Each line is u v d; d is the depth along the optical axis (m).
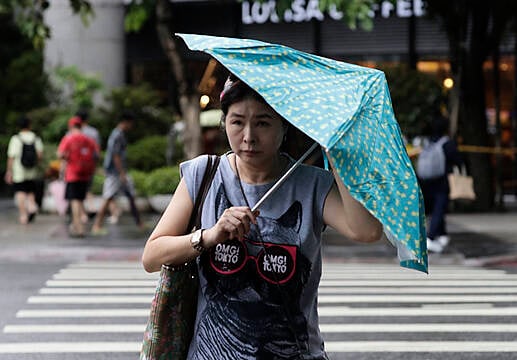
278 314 3.27
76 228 15.82
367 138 3.13
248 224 3.17
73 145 15.69
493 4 20.16
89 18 25.00
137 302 9.81
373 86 3.32
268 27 25.19
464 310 9.27
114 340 7.96
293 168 3.23
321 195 3.31
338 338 7.97
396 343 7.79
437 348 7.61
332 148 3.03
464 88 20.98
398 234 3.03
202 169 3.42
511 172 24.88
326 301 9.77
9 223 18.52
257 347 3.27
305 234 3.29
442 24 21.30
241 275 3.28
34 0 16.05
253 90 3.22
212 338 3.33
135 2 17.89
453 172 14.42
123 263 13.37
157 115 24.44
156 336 3.40
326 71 3.30
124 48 25.59
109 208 19.92
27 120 18.47
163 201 20.20
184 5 25.28
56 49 25.28
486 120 21.23
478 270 12.51
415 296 10.10
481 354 7.41
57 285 11.00
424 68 24.72
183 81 17.27
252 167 3.34
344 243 15.28
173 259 3.28
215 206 3.37
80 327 8.49
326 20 24.95
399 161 3.17
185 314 3.41
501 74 24.61
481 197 21.06
